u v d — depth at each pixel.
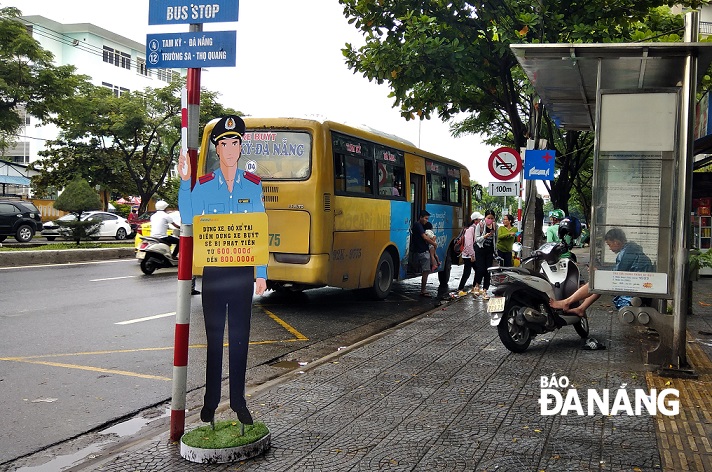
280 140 11.22
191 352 8.22
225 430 4.69
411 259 14.34
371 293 13.39
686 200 6.57
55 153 38.41
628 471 4.21
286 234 11.12
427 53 13.10
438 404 5.70
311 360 8.09
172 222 16.95
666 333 6.78
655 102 6.64
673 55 6.49
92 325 9.73
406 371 6.91
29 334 9.00
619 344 8.41
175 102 37.97
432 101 15.95
